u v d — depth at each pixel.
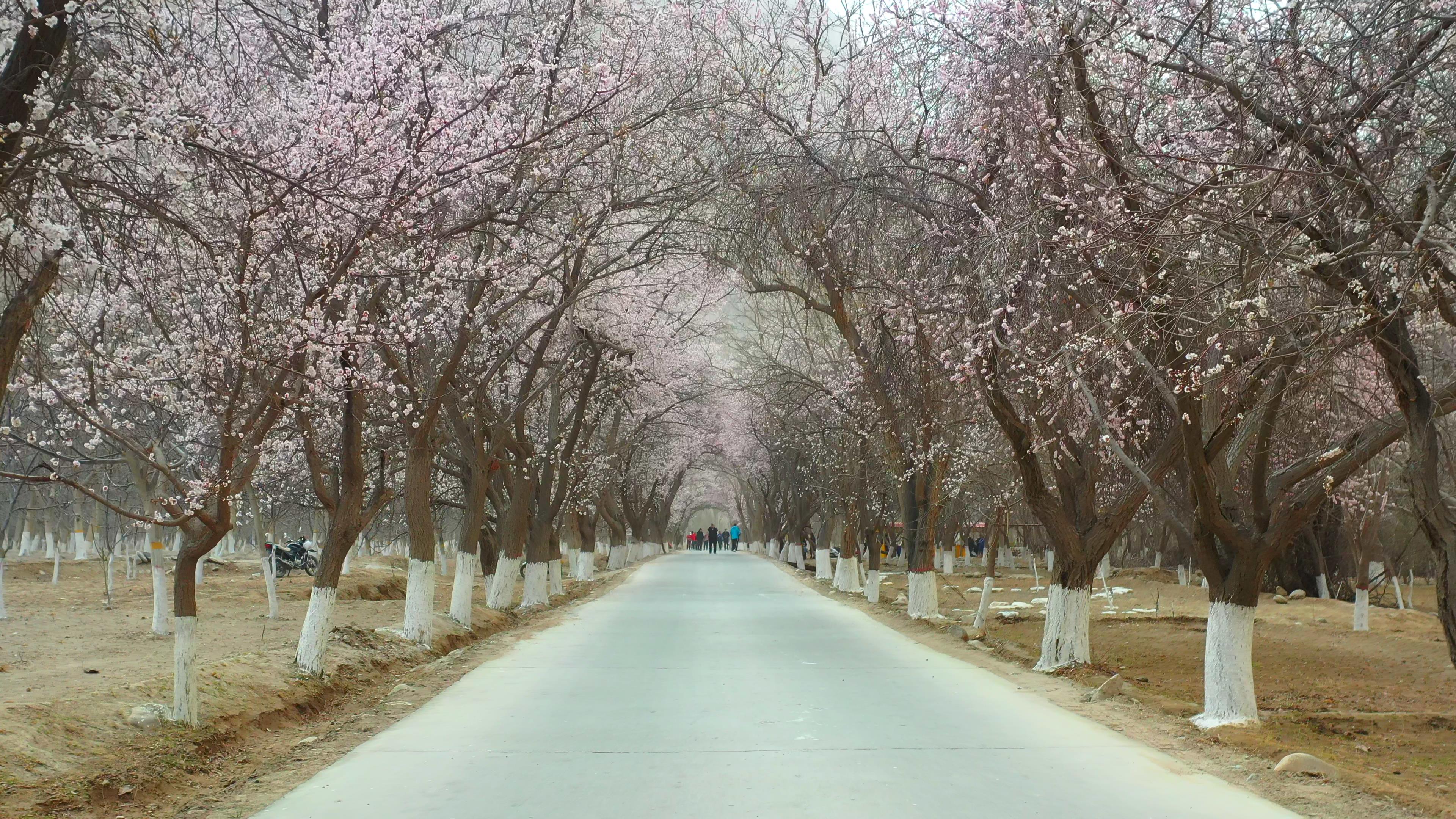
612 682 13.84
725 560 68.44
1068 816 7.15
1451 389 10.38
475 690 13.13
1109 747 9.55
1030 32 11.46
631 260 24.92
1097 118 10.81
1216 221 8.81
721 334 42.25
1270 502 11.52
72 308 12.32
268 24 14.37
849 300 23.44
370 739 10.18
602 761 8.97
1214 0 10.15
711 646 18.33
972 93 13.52
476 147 13.30
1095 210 10.51
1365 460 11.21
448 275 15.59
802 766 8.70
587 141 16.58
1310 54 9.02
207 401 12.03
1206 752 9.42
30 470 13.88
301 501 31.30
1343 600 39.00
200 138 10.33
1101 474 18.17
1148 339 12.18
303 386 13.30
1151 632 24.00
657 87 18.39
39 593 28.19
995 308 13.49
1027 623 25.81
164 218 9.27
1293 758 8.65
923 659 16.38
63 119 9.13
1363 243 8.42
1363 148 10.16
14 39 8.38
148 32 9.05
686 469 78.44
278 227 12.12
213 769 9.20
